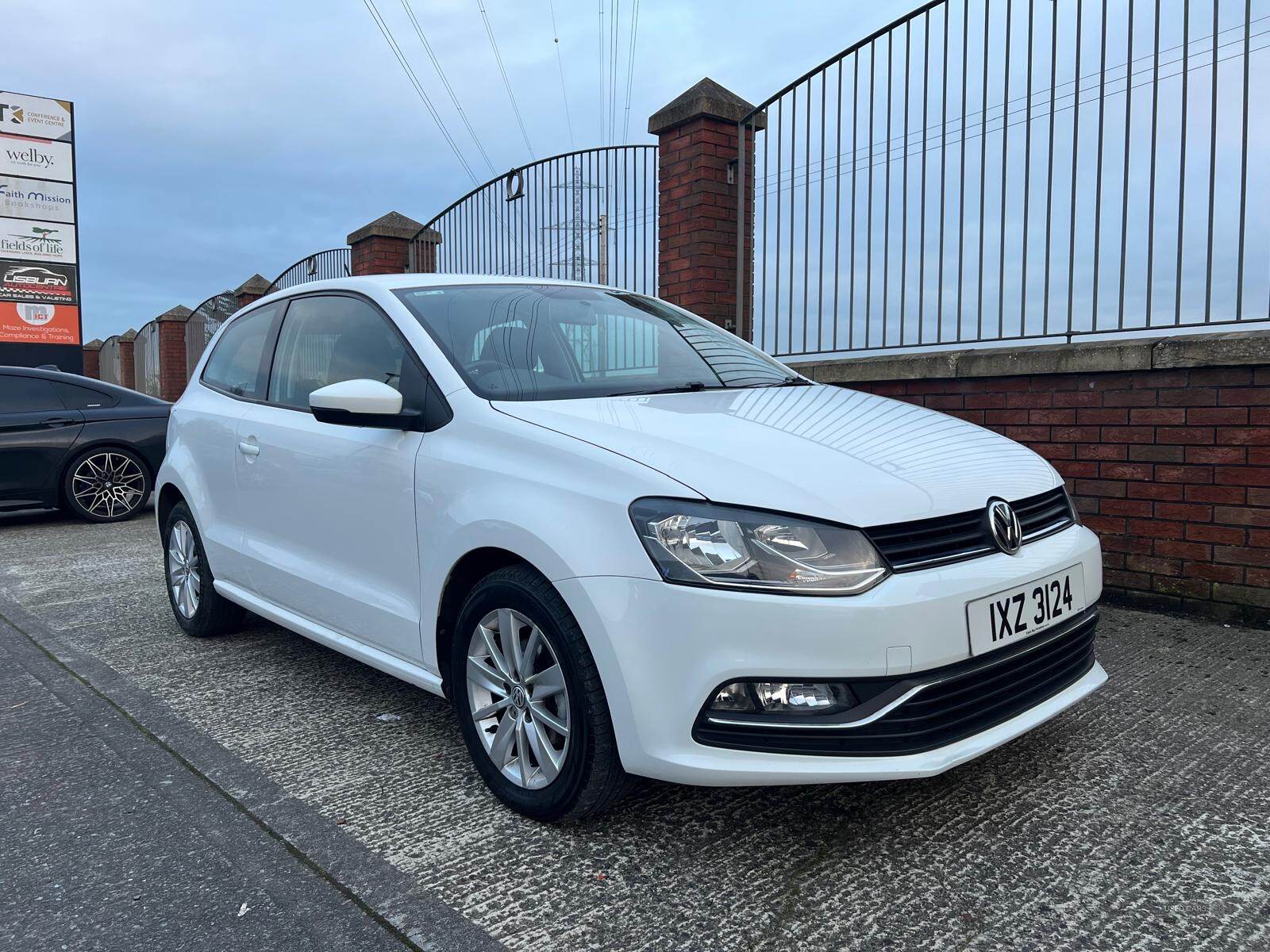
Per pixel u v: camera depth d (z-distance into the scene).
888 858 2.24
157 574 5.79
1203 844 2.28
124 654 4.03
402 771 2.78
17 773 2.81
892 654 2.01
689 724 2.06
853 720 2.03
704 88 6.49
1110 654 3.72
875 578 2.04
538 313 3.25
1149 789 2.57
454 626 2.68
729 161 6.64
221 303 16.16
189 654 4.03
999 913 2.00
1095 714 3.12
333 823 2.46
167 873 2.23
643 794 2.61
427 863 2.24
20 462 7.61
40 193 14.12
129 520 8.32
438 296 3.19
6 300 13.92
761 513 2.06
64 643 4.23
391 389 2.75
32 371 7.93
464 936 1.95
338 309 3.41
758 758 2.05
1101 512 4.49
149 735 3.09
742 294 6.56
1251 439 3.99
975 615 2.14
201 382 4.34
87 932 1.99
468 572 2.60
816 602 1.99
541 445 2.40
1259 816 2.41
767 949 1.89
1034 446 4.71
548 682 2.35
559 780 2.30
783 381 3.34
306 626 3.30
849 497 2.13
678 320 3.72
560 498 2.27
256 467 3.54
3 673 3.80
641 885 2.13
